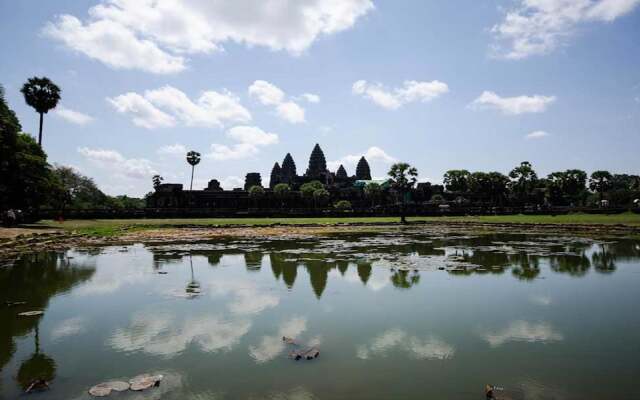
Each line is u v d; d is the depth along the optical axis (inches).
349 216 2682.1
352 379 265.9
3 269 671.1
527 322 385.1
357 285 542.0
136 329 365.4
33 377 268.1
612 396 244.4
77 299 472.7
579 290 513.0
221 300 465.1
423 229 1699.1
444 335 349.1
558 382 262.5
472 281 566.3
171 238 1248.2
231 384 258.4
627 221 1715.1
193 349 317.7
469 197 3993.6
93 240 1171.3
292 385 257.8
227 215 2529.5
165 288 526.6
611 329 363.3
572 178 3587.6
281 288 525.0
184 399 239.6
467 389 252.7
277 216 2605.8
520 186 3565.5
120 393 245.6
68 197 2463.1
